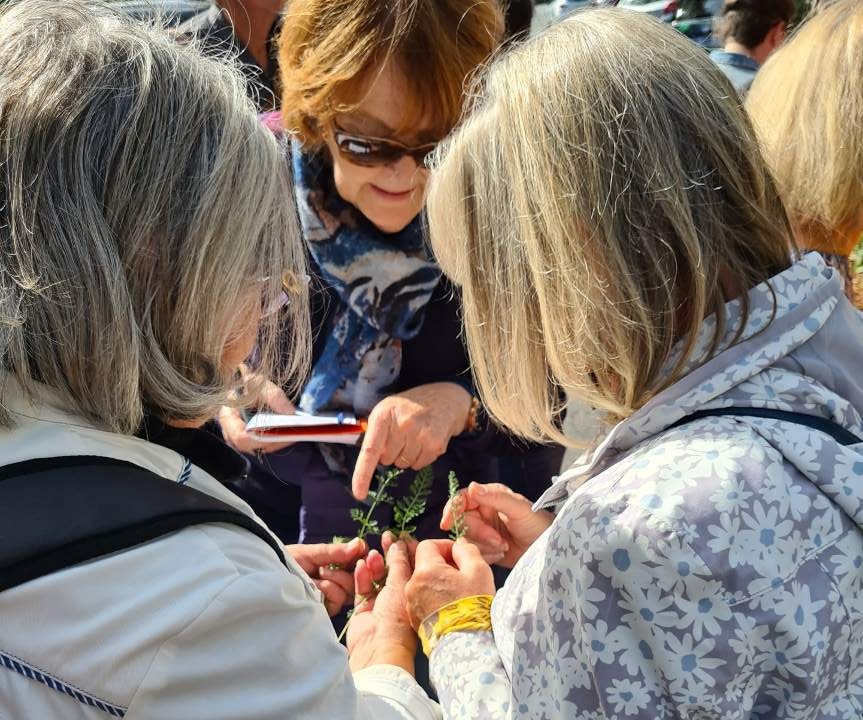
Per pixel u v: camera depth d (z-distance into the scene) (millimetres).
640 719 812
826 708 817
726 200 896
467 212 997
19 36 804
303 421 1602
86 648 682
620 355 901
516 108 930
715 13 3664
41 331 761
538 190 899
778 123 1438
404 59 1379
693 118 879
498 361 1041
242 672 750
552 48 946
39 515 704
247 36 2137
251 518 854
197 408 865
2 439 748
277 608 778
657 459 841
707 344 895
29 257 745
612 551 807
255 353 1022
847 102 1349
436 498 1734
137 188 777
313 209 1600
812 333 895
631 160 864
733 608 772
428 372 1730
